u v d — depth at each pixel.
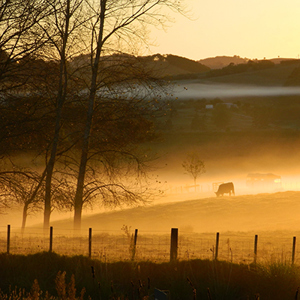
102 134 75.88
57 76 69.25
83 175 75.12
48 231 69.44
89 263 33.62
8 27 61.97
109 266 32.97
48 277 31.80
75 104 75.94
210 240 63.84
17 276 32.12
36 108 68.00
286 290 29.66
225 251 50.06
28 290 29.95
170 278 31.22
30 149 70.88
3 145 66.12
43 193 71.50
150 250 49.41
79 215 75.06
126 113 73.06
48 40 64.62
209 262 33.16
